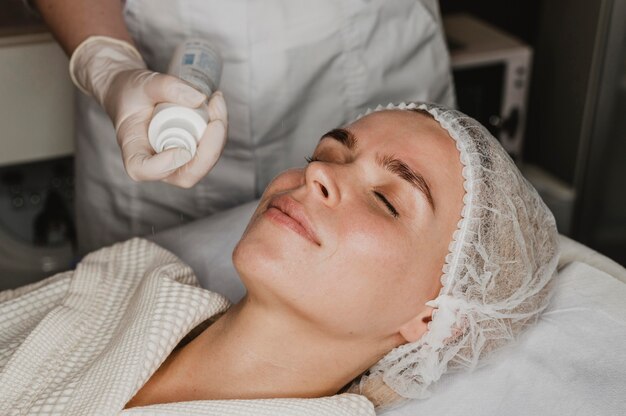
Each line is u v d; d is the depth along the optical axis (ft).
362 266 3.77
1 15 6.86
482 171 4.05
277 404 3.85
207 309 4.24
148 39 5.71
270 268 3.73
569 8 6.86
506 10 7.99
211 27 5.51
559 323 4.42
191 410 3.79
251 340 3.99
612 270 4.82
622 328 4.36
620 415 4.02
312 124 6.03
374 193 3.93
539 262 4.25
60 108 7.04
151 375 4.09
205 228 5.56
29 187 7.98
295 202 3.85
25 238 8.09
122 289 4.73
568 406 4.10
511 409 4.16
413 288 3.92
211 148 4.14
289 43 5.62
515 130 7.48
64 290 4.78
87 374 3.94
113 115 4.73
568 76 7.00
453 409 4.21
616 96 6.73
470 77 7.25
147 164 4.05
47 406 3.84
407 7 5.93
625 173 7.07
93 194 6.25
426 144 4.08
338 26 5.70
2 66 6.71
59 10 5.32
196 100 4.13
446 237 3.98
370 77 5.99
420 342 4.07
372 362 4.19
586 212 7.23
